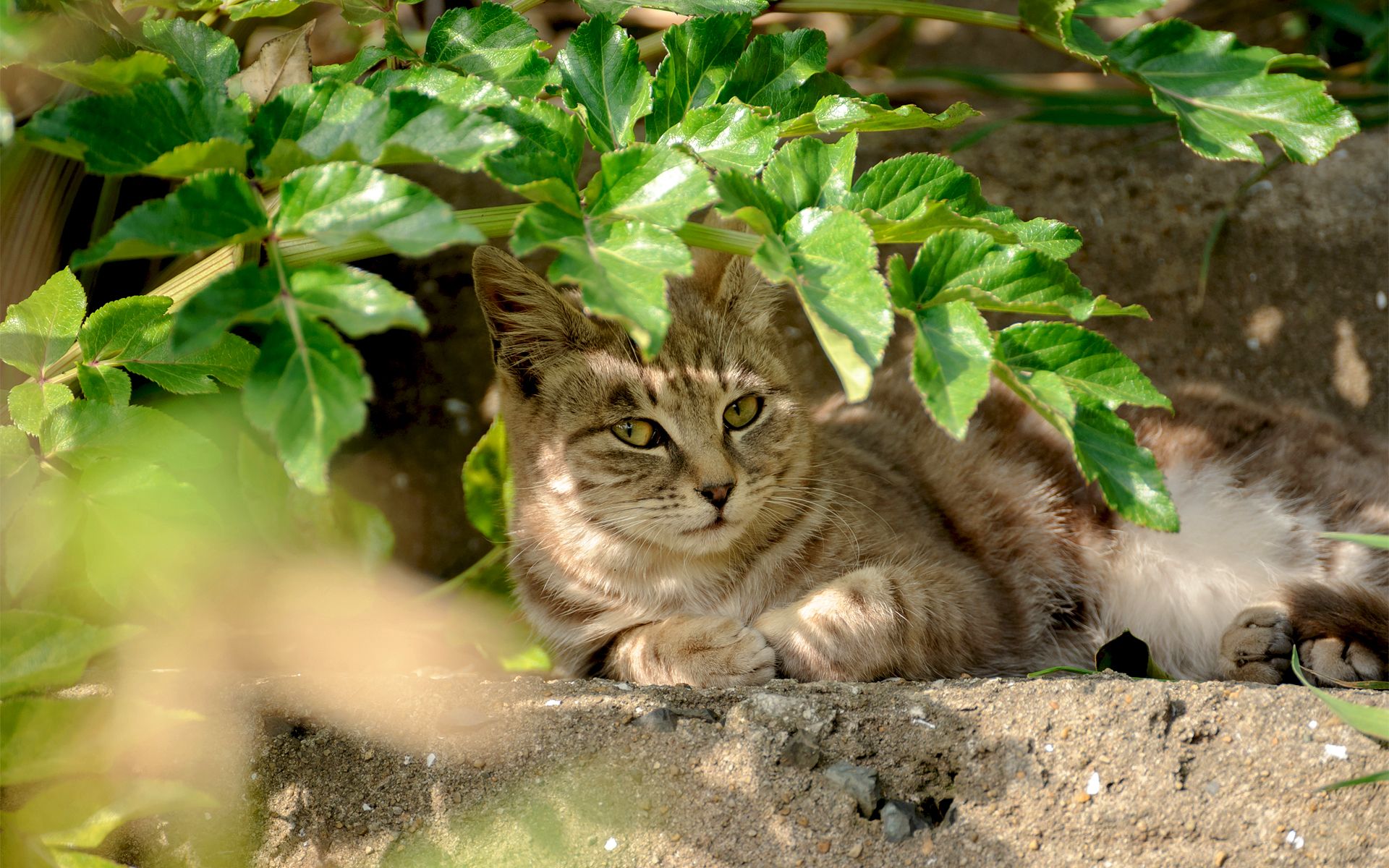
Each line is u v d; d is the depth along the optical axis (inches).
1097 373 97.7
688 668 129.6
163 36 107.9
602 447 140.9
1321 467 169.8
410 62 119.4
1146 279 215.5
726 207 89.5
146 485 106.7
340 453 197.8
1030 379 93.3
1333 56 246.8
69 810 93.9
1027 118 207.8
